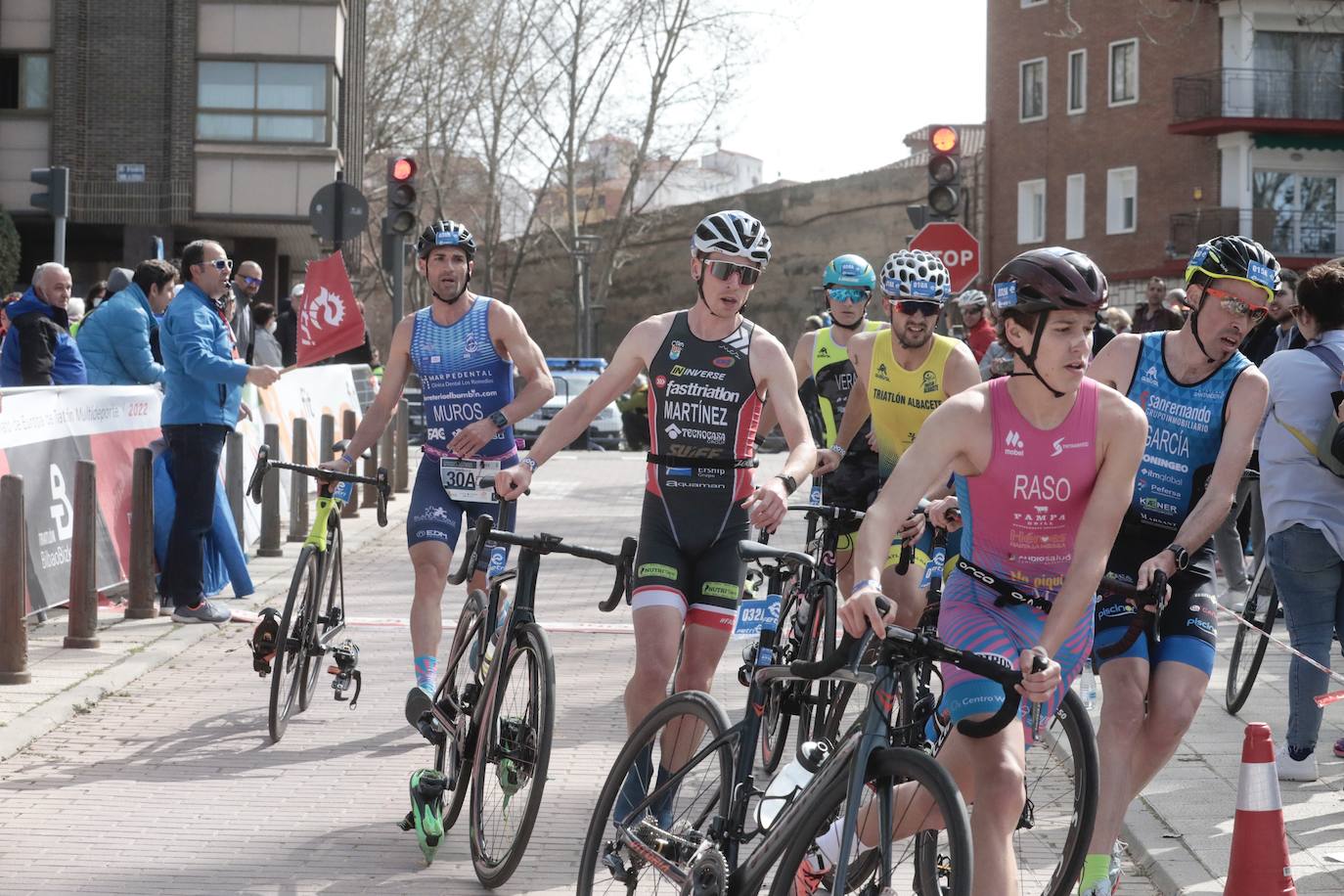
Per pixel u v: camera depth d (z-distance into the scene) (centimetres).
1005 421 645
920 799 588
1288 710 1175
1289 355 1048
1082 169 6944
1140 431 640
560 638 1580
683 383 871
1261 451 1065
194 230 5025
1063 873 710
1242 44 6397
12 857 880
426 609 1103
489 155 8100
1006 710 589
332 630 1226
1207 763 1095
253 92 4775
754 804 671
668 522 871
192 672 1380
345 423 2853
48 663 1373
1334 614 1050
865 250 7719
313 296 2262
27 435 1543
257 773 1066
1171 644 795
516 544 865
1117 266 6806
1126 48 6750
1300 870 846
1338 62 6519
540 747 811
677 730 725
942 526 882
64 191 2408
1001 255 7319
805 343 1238
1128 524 830
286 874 862
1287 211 6512
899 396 1080
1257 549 1717
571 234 7900
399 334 1161
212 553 1762
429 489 1139
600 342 9644
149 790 1019
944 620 677
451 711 937
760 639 866
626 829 741
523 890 843
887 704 607
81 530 1438
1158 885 852
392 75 7756
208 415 1591
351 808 990
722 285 861
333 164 4800
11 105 4766
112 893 827
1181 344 823
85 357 1791
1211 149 6500
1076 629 677
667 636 840
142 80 4769
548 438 898
